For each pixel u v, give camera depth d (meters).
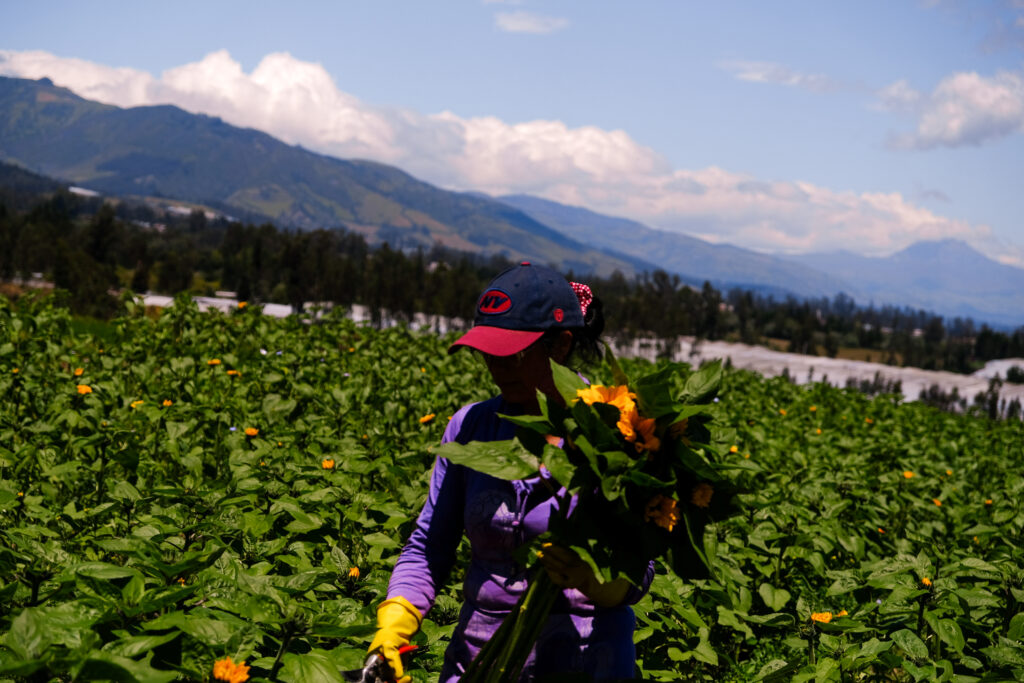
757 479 7.41
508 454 2.24
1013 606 4.91
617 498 2.16
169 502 4.70
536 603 2.43
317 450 6.40
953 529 7.27
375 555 4.75
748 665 5.62
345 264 114.69
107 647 2.61
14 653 2.43
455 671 2.73
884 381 118.44
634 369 15.25
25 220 171.12
